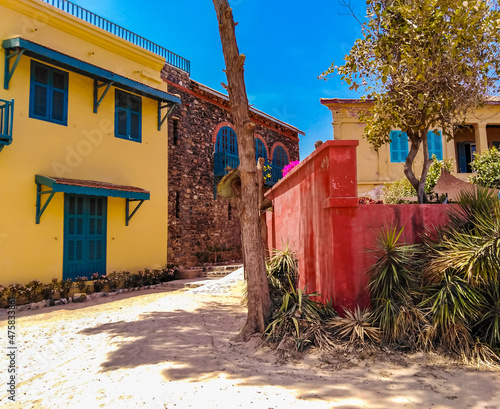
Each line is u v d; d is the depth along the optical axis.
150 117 13.54
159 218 13.61
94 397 3.35
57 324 6.91
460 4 5.89
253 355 4.30
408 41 6.43
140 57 13.27
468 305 3.96
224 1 5.18
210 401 3.08
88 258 11.19
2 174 9.36
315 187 5.57
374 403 2.93
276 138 21.94
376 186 13.12
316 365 3.86
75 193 10.30
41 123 10.22
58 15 10.69
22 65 9.90
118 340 5.34
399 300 4.34
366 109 13.33
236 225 18.17
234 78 5.15
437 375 3.46
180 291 10.99
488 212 4.49
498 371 3.49
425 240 4.75
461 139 14.75
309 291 5.89
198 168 16.00
